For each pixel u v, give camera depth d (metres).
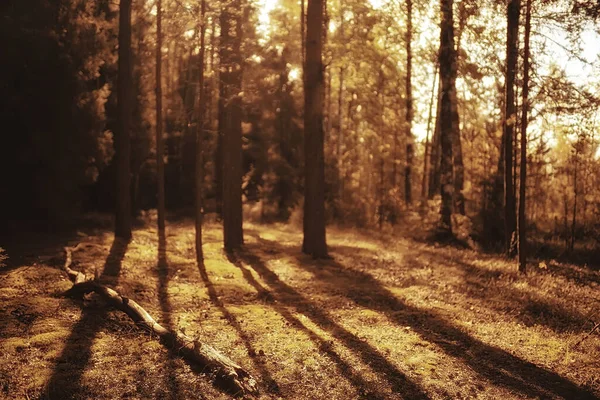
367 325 9.55
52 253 13.45
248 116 31.88
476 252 17.58
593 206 18.19
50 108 16.22
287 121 36.22
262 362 7.39
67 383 6.21
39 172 16.52
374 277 13.84
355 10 20.58
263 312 10.13
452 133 19.56
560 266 15.02
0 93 15.25
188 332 8.51
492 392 6.72
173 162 34.34
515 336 8.95
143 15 22.58
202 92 14.46
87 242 15.54
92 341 7.66
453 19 18.22
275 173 34.88
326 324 9.51
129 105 17.34
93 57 18.22
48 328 7.97
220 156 29.39
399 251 18.00
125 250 14.86
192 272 13.18
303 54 24.73
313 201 16.78
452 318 9.95
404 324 9.62
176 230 21.97
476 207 20.66
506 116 15.62
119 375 6.57
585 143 15.80
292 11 28.88
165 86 41.25
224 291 11.62
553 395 6.68
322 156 16.83
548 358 7.93
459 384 6.92
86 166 18.00
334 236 22.77
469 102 24.80
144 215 27.69
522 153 13.46
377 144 31.80
